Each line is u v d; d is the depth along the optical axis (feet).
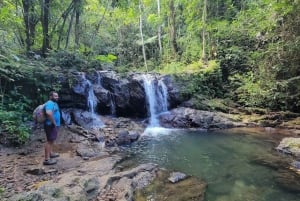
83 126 36.88
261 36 56.39
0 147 26.05
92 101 42.88
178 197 19.51
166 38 81.71
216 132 41.34
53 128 23.99
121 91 46.21
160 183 21.93
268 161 28.07
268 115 48.93
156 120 46.78
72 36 59.36
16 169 22.09
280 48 49.21
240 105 54.03
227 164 27.12
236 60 59.06
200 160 28.27
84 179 19.43
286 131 41.98
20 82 34.96
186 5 71.10
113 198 18.33
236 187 21.75
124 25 90.94
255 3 63.62
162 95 51.21
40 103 36.06
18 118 30.89
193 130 42.75
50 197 15.30
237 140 36.63
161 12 79.00
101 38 80.64
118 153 29.60
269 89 50.70
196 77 55.47
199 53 67.31
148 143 34.53
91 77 44.45
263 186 21.99
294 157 29.30
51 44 50.49
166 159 28.35
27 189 18.63
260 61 54.08
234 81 56.85
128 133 35.29
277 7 43.70
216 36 64.18
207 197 19.86
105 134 34.60
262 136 38.83
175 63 67.51
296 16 46.34
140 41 84.33
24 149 26.78
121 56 83.87
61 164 23.91
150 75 52.75
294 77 47.60
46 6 44.04
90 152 27.50
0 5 41.37
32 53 42.96
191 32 71.15
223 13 69.46
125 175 22.36
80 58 46.14
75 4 47.24
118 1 53.62
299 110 50.47
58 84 37.78
